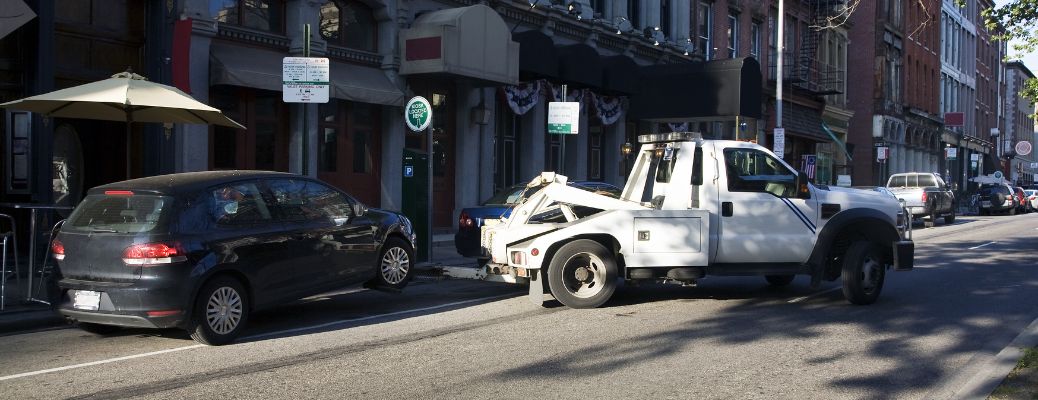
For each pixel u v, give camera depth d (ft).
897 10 162.81
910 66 171.73
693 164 33.65
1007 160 255.29
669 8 94.89
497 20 62.54
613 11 84.28
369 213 33.04
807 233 33.65
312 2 54.80
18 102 31.65
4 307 30.66
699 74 82.02
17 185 41.09
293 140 55.47
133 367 23.25
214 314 25.89
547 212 34.14
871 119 156.35
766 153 34.01
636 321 30.09
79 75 43.34
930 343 26.43
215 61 48.49
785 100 119.34
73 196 45.42
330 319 30.96
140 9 46.39
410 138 64.34
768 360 23.99
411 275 34.71
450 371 22.62
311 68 39.55
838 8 128.26
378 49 61.31
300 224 29.22
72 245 25.84
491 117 70.08
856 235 35.58
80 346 26.11
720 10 102.22
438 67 58.39
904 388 21.09
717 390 20.74
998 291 37.99
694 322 29.89
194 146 48.11
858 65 157.28
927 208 91.20
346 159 59.67
